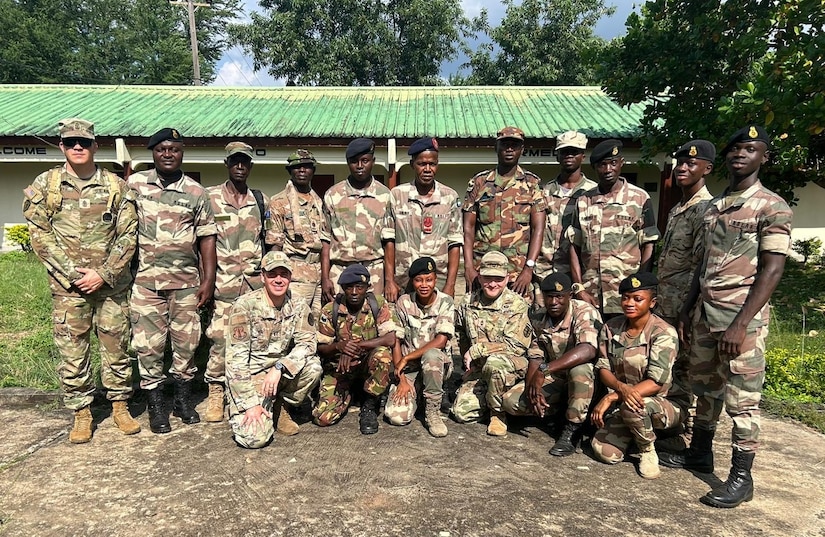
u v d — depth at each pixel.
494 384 3.71
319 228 4.44
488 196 4.38
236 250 4.16
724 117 6.21
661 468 3.32
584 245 4.14
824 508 2.88
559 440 3.52
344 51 23.33
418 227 4.27
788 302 7.55
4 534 2.59
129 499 2.89
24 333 6.15
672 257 3.71
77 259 3.51
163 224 3.73
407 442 3.65
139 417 4.08
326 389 3.93
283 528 2.64
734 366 2.89
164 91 14.41
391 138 11.31
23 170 12.99
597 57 8.76
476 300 4.05
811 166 8.27
